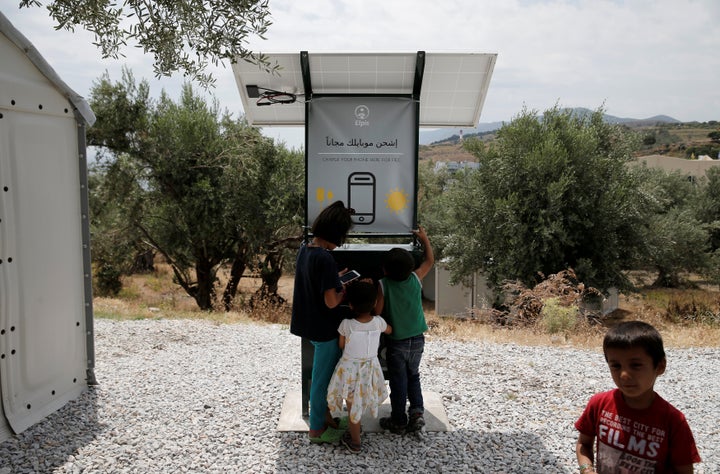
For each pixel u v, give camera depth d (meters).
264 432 4.39
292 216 18.50
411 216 4.55
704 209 27.59
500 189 16.84
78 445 4.13
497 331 9.28
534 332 9.12
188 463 3.87
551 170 15.76
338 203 4.04
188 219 17.77
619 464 2.17
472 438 4.31
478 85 4.82
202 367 6.28
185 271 19.23
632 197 16.28
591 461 2.30
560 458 3.99
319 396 4.09
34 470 3.75
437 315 20.94
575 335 8.72
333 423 4.32
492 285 17.58
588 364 6.53
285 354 7.05
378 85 4.64
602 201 15.77
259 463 3.88
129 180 17.75
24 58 4.44
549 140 15.81
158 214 18.23
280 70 4.60
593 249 16.41
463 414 4.81
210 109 18.47
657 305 18.62
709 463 3.94
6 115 4.28
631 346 2.03
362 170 4.55
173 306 16.02
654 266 25.25
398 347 4.09
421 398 4.28
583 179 15.99
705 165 37.91
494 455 4.02
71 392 5.12
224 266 19.86
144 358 6.73
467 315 18.47
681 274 27.58
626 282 16.86
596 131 16.94
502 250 16.75
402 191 4.56
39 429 4.39
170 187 17.97
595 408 2.29
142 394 5.25
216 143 18.06
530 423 4.62
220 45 4.69
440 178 35.16
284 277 30.89
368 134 4.54
